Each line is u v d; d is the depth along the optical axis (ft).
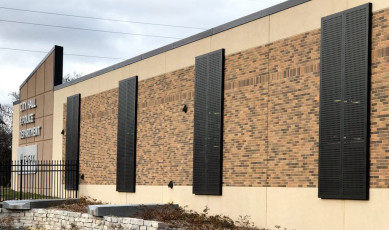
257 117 61.41
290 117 57.06
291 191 56.18
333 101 51.80
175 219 64.44
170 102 77.56
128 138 86.79
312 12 55.26
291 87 57.21
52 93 120.16
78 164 104.22
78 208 77.20
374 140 48.16
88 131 101.45
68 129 109.29
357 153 49.16
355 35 50.21
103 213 64.95
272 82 59.72
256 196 60.70
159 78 80.59
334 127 51.49
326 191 51.70
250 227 60.49
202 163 69.15
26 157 134.00
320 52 53.57
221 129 66.54
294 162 56.08
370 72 48.93
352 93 50.06
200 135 69.97
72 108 107.86
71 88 110.22
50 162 118.83
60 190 112.57
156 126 80.53
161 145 79.00
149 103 82.74
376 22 48.85
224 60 67.21
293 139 56.49
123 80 89.30
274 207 58.18
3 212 76.84
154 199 79.66
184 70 74.84
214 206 67.05
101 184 95.30
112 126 92.94
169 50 78.48
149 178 81.35
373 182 47.93
